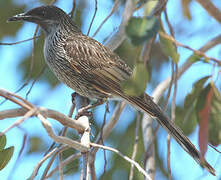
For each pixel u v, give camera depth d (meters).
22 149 6.53
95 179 7.94
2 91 6.06
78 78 10.97
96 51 10.92
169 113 11.47
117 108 10.07
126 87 6.08
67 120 7.43
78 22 12.16
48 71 11.72
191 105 7.74
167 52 6.25
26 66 11.54
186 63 10.12
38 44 11.84
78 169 10.22
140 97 9.31
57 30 11.31
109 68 10.69
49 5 10.76
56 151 6.61
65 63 11.01
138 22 5.49
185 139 9.05
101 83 10.67
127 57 11.30
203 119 6.61
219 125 6.83
